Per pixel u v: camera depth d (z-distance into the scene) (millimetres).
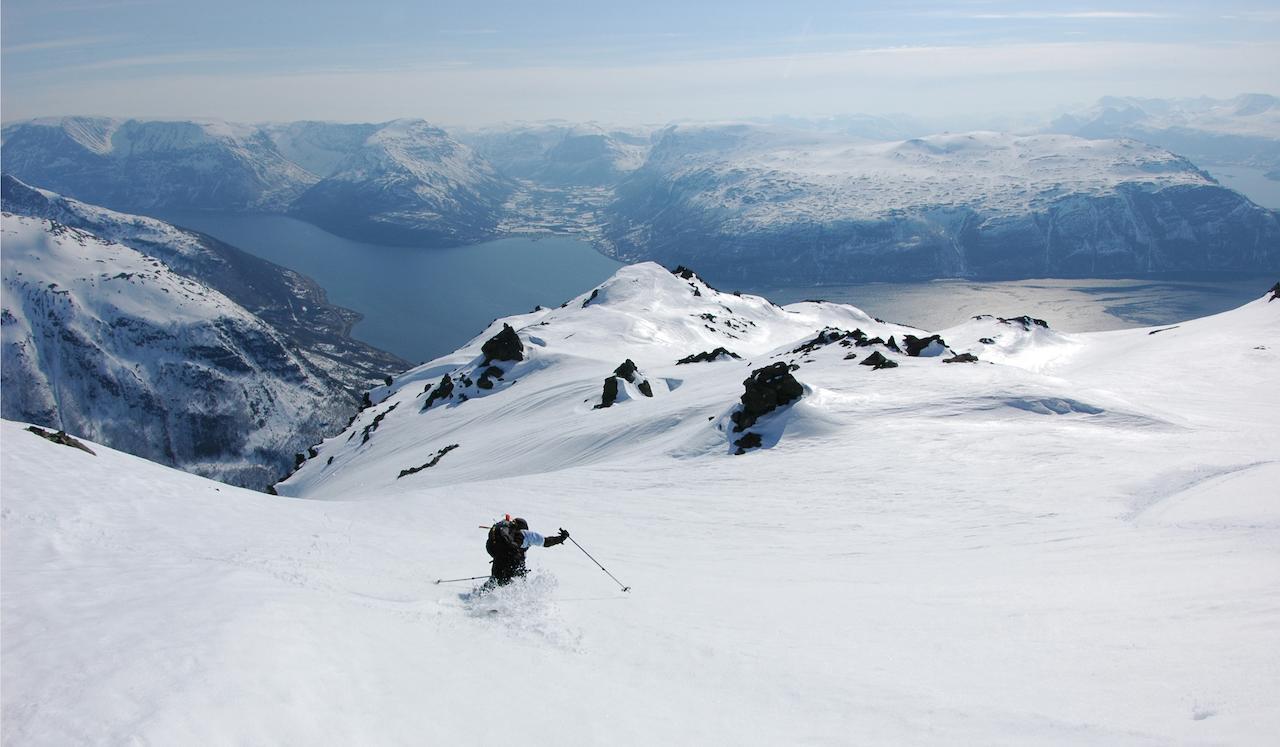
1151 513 19047
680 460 36438
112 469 20125
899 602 12562
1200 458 25859
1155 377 68000
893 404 39250
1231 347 79625
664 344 131375
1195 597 10531
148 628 6656
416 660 7285
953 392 40312
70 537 12398
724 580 15211
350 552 13852
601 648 9094
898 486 26344
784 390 39500
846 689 8109
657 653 9164
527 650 8508
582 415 61844
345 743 5297
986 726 6852
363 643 7320
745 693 7969
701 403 48688
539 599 10992
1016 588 12836
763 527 22531
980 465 28125
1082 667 8281
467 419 85000
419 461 71688
